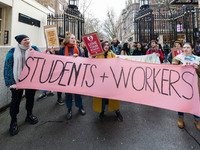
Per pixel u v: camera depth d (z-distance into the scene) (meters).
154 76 2.02
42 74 2.14
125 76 2.06
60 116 2.58
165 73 2.01
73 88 2.08
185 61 2.16
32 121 2.29
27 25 5.87
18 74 2.03
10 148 1.71
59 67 2.19
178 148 1.70
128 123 2.30
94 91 2.04
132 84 2.01
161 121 2.36
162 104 1.86
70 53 2.54
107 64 2.16
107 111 2.81
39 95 3.74
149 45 6.29
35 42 6.43
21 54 2.10
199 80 2.04
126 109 2.90
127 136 1.95
